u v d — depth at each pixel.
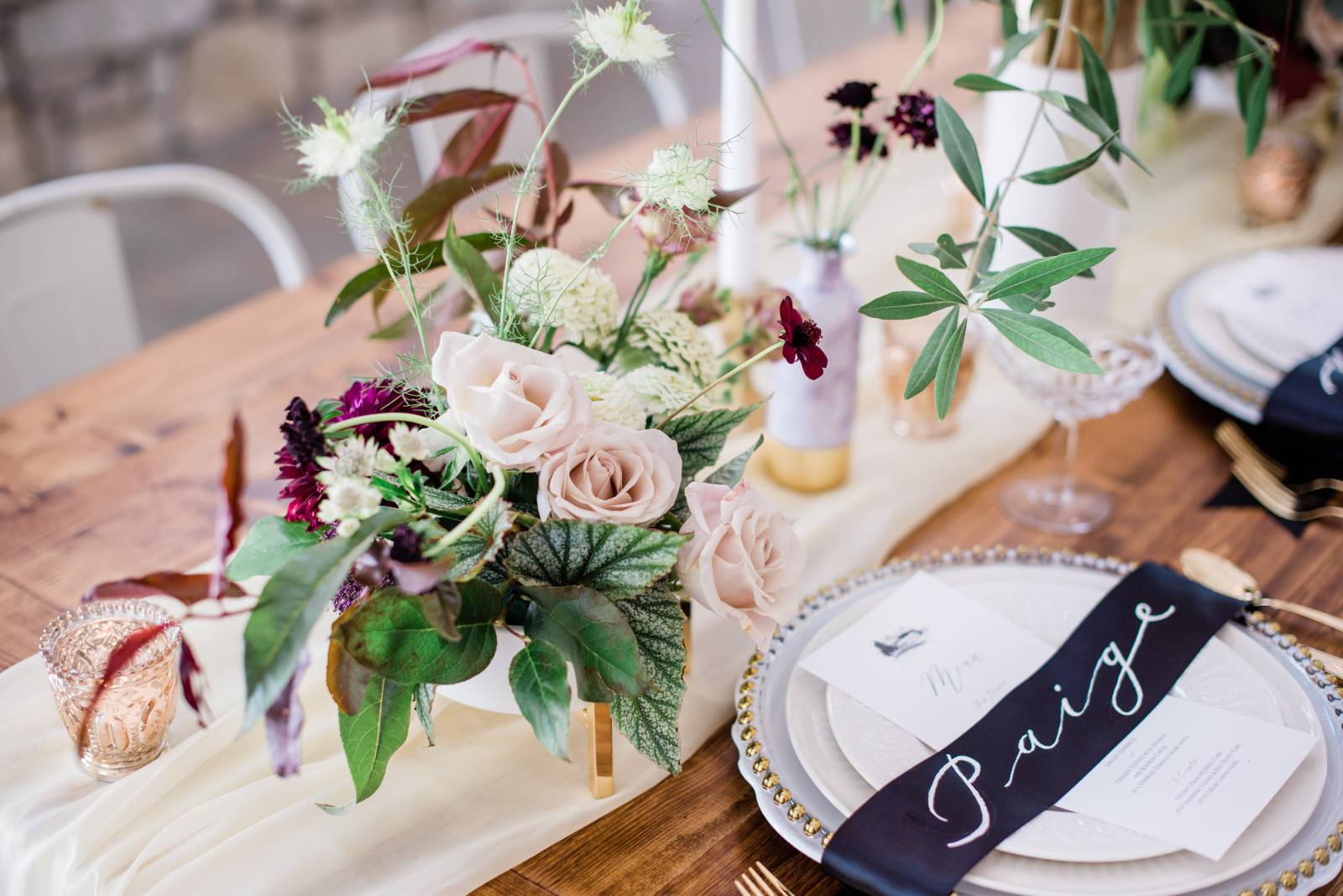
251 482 1.00
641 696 0.59
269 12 3.87
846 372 0.91
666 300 0.80
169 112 3.75
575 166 1.45
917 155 1.55
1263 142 1.32
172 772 0.69
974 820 0.62
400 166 0.73
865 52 1.80
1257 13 1.21
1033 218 1.02
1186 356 1.03
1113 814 0.62
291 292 1.31
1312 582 0.86
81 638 0.71
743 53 0.96
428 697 0.62
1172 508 0.95
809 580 0.87
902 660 0.73
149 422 1.09
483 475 0.61
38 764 0.71
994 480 1.00
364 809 0.68
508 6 4.52
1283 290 1.08
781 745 0.68
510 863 0.65
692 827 0.67
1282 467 0.98
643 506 0.58
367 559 0.54
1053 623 0.76
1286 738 0.66
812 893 0.63
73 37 3.44
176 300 3.19
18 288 1.34
